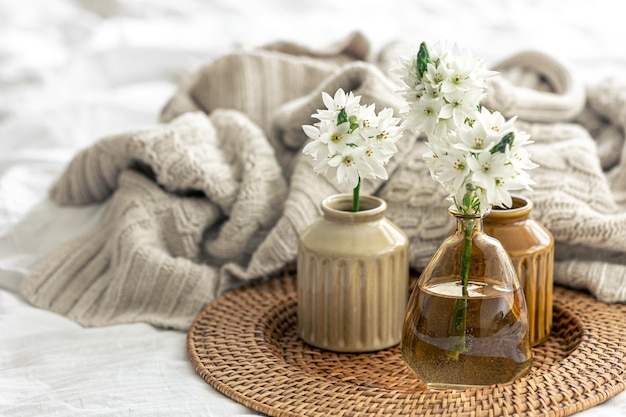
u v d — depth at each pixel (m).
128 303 1.24
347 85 1.30
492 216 1.12
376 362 1.13
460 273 1.05
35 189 1.43
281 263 1.25
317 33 1.81
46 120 1.61
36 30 1.86
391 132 1.07
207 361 1.12
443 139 1.01
